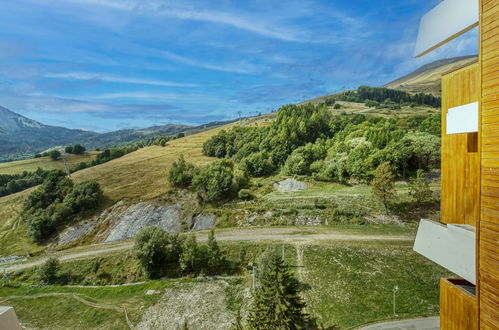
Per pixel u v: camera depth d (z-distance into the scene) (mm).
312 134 84812
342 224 43562
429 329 23031
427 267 31188
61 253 47250
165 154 100250
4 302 36188
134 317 30719
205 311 30188
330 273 31906
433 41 8367
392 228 40469
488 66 6676
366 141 62188
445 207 9164
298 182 62406
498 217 6281
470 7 7148
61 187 63031
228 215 51844
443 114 9258
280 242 40156
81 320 31562
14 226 57781
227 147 89188
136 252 38438
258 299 21484
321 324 25141
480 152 6953
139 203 59000
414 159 54094
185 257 37250
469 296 7457
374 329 23547
